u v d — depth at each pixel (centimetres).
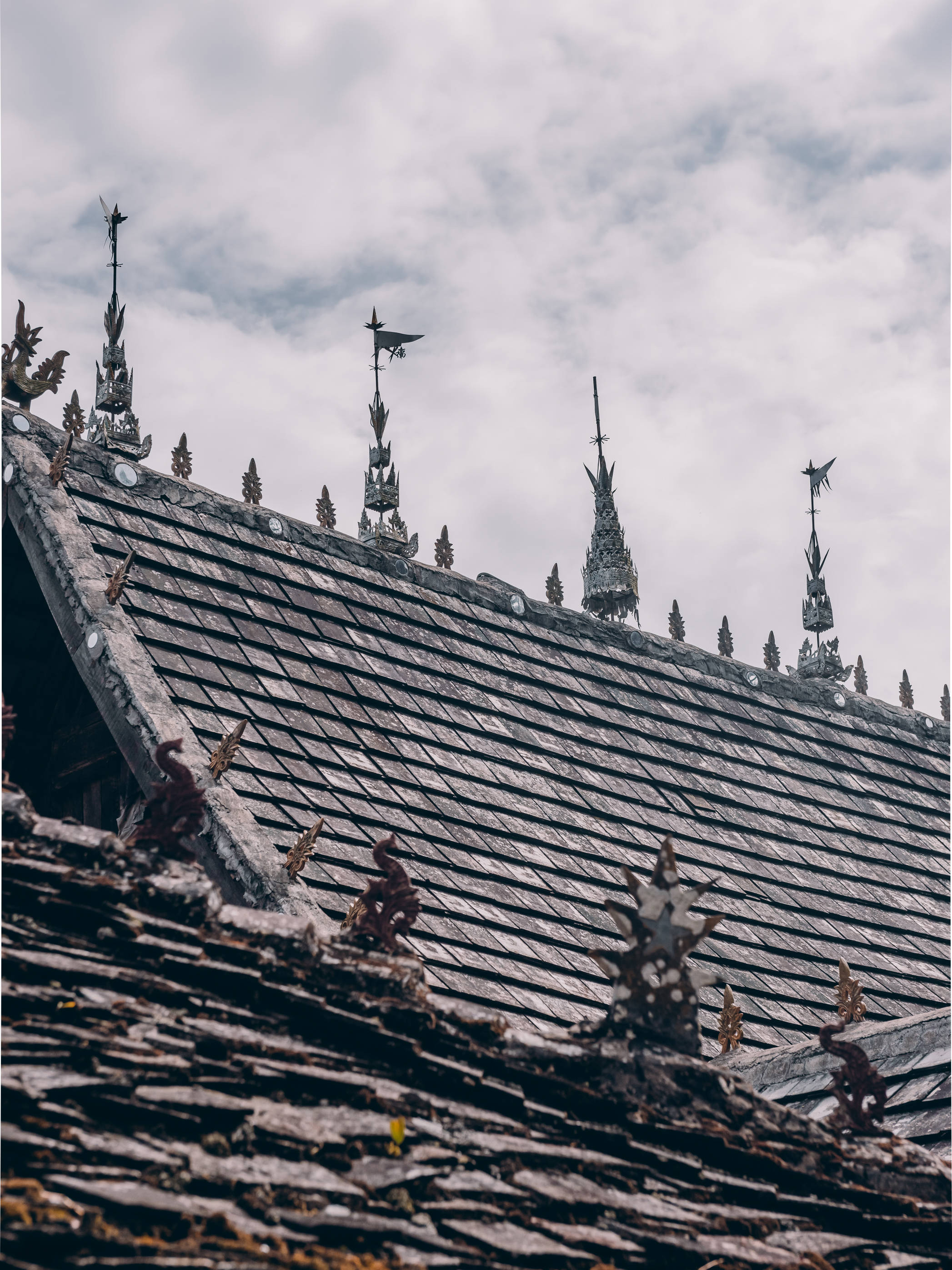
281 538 2623
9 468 2303
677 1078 995
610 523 3294
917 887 2892
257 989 890
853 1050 1141
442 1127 859
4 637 2361
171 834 970
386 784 2234
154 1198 682
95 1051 777
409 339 2959
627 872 1039
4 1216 632
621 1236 834
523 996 1980
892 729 3412
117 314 2558
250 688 2219
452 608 2789
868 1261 942
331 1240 713
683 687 3080
